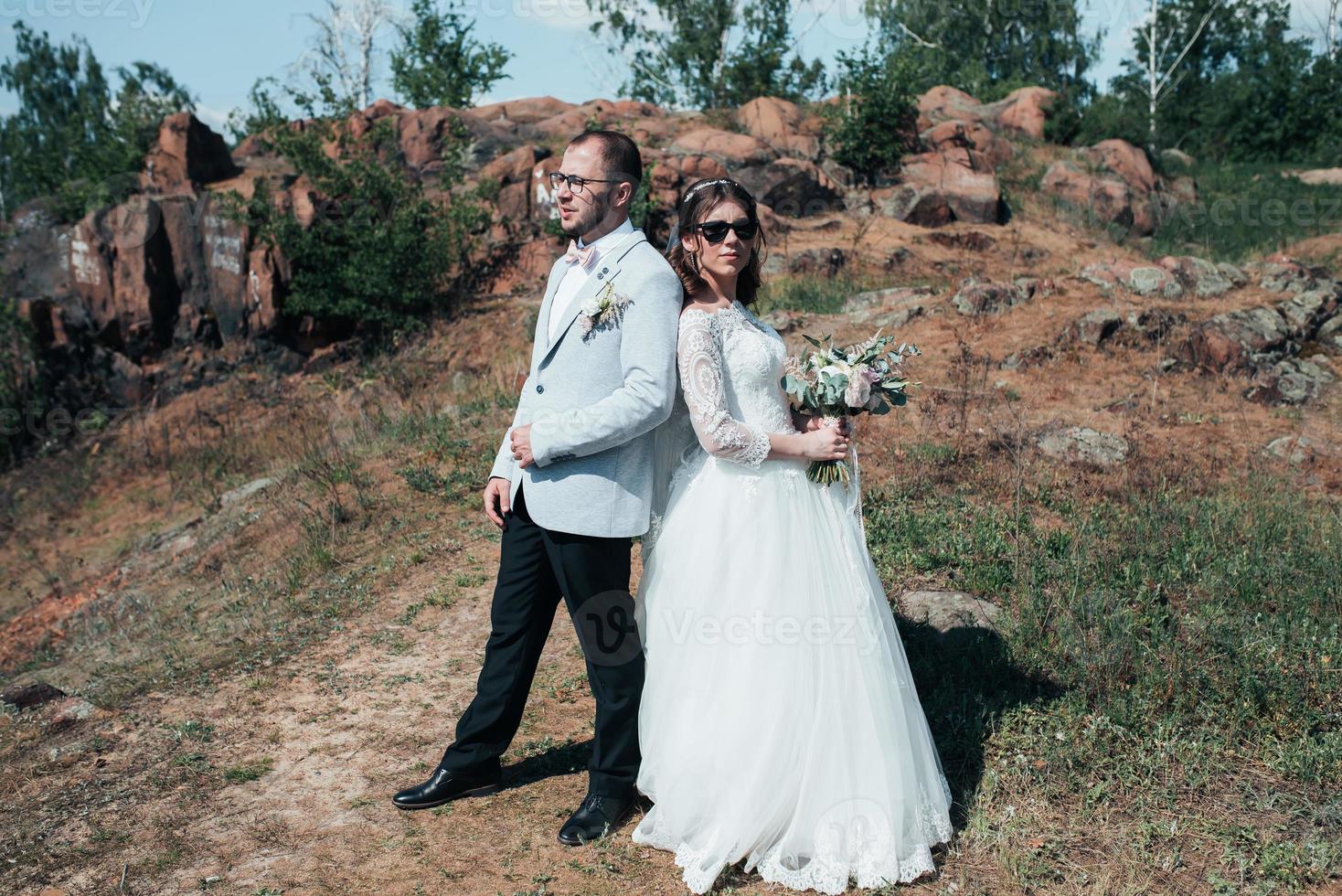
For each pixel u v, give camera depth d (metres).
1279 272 10.49
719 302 3.16
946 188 16.94
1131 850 3.04
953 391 8.06
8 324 13.91
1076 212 17.69
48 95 37.03
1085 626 4.40
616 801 3.21
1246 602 4.80
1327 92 30.36
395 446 8.74
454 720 4.20
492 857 3.12
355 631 5.30
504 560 3.30
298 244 13.83
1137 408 7.82
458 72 22.06
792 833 2.91
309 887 3.05
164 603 7.08
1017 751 3.53
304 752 4.02
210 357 14.33
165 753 4.16
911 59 18.45
